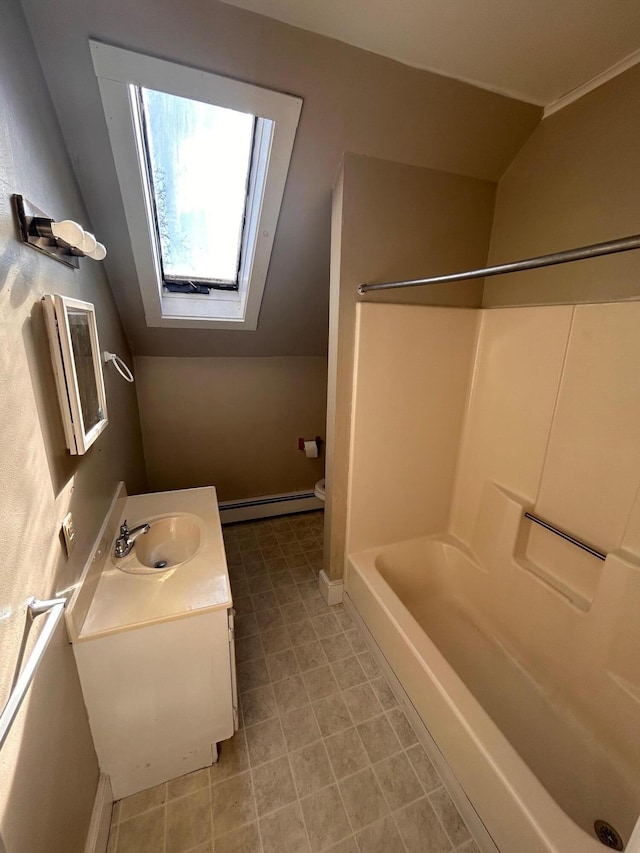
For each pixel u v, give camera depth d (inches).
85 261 51.5
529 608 61.6
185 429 98.1
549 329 58.1
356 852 41.9
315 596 81.0
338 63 44.9
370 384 66.7
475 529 74.9
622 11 39.5
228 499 108.8
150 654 41.6
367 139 54.2
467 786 43.8
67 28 37.6
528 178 61.4
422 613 72.8
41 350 33.2
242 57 42.7
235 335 87.5
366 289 59.6
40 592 31.0
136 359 88.4
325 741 53.1
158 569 47.8
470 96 52.0
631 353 47.7
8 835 24.0
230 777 48.7
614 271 50.4
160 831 43.4
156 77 42.5
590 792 44.3
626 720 46.9
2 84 30.1
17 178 31.0
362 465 71.2
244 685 60.8
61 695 34.9
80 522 41.8
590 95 50.8
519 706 54.9
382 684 61.4
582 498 55.2
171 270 74.7
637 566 46.6
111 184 52.0
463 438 78.0
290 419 107.7
